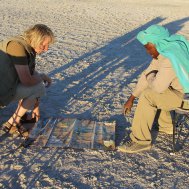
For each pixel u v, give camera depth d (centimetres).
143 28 638
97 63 404
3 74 219
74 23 646
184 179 199
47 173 198
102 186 190
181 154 222
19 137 233
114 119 265
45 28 221
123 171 204
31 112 265
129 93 319
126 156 218
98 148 223
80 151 220
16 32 536
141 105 219
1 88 221
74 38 521
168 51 208
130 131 248
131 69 390
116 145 229
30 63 224
